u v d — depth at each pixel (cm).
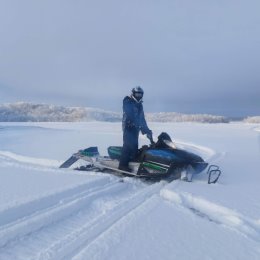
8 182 588
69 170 728
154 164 651
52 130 2611
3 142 1516
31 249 328
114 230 367
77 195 498
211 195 539
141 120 695
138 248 327
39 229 378
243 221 411
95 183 586
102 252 314
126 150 679
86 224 396
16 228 359
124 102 677
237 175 749
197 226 398
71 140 1609
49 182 590
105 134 2064
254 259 315
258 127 3588
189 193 524
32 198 443
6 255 313
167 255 316
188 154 657
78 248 323
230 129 3069
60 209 427
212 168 832
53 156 1022
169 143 675
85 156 769
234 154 1126
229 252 329
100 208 463
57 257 301
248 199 523
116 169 695
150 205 468
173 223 403
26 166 789
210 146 1415
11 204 411
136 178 676
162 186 602
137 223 394
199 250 331
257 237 377
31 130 2627
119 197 533
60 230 378
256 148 1327
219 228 395
